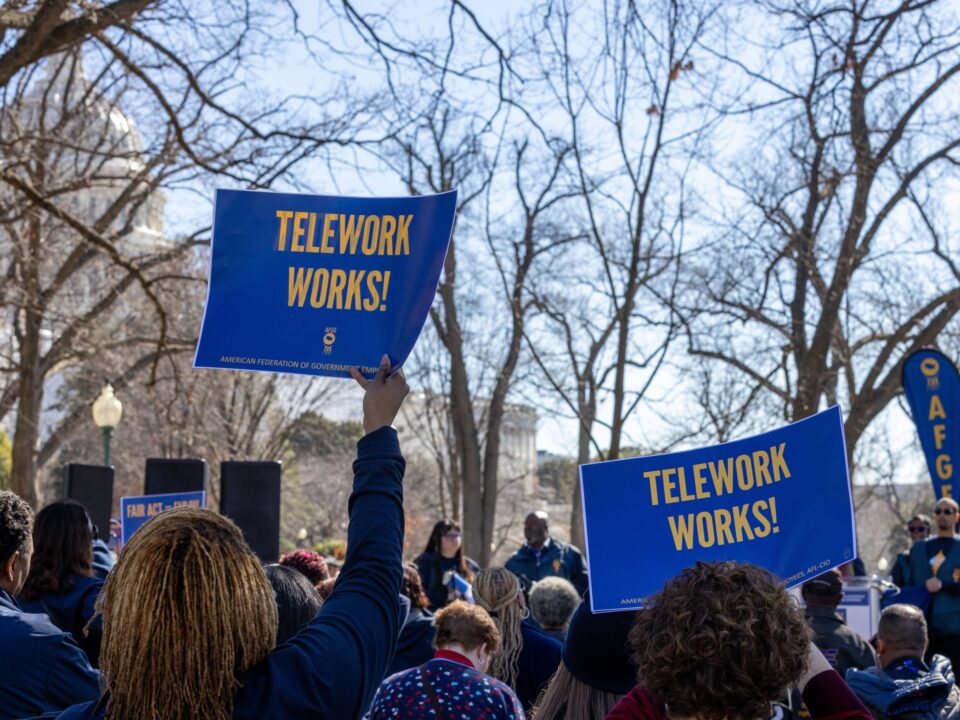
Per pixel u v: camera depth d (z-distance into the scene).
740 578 2.15
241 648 1.94
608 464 3.48
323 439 52.75
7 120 18.86
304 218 2.96
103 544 5.98
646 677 2.15
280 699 1.92
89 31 11.15
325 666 1.99
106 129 19.94
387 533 2.24
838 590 6.03
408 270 2.87
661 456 3.46
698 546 3.41
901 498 43.62
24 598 4.48
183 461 9.33
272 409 40.53
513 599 4.98
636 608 3.39
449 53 11.30
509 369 25.50
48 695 3.11
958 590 8.90
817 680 2.49
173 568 1.92
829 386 21.19
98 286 23.95
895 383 20.70
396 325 2.85
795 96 16.94
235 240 2.98
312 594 3.01
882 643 5.22
